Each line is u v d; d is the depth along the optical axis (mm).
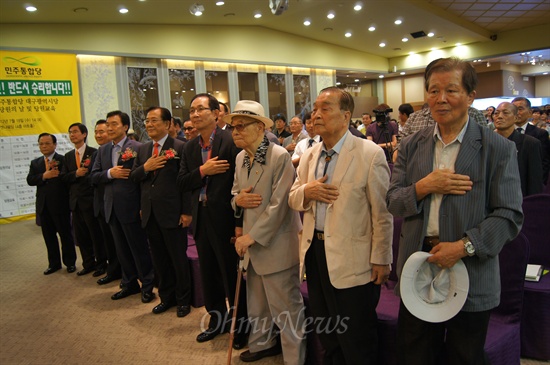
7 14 6570
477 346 1454
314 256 1983
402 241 1576
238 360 2477
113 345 2762
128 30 8180
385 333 1976
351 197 1831
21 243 5840
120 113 3668
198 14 7430
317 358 2252
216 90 9688
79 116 7719
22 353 2730
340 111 1873
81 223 4281
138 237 3449
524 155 3203
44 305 3561
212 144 2621
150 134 3164
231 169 2553
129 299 3580
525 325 2215
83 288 3936
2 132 7055
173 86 8953
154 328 2973
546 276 2352
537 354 2197
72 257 4492
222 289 2766
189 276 3195
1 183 7102
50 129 7461
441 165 1505
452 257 1373
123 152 3516
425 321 1522
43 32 7277
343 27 10297
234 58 9773
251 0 7812
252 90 10336
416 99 15047
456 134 1480
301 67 11320
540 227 2512
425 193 1455
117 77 8148
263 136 2318
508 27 11547
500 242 1362
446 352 1576
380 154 1836
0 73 6969
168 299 3271
